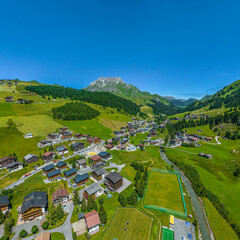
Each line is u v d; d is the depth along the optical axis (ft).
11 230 155.94
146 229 167.02
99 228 164.45
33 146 342.85
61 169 277.64
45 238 142.72
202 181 278.05
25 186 222.69
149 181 267.39
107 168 299.99
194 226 176.35
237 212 207.41
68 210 186.29
